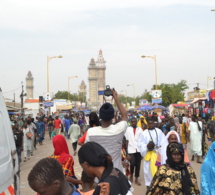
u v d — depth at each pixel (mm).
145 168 8828
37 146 23891
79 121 31078
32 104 64688
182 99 74625
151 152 8750
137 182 10477
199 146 13898
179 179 4828
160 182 4879
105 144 4762
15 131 14656
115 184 2734
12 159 4953
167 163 4961
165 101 73125
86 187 4312
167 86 74312
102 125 4875
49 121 30453
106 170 2840
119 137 4828
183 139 16609
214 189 5113
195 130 13922
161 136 8836
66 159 5254
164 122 16672
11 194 4688
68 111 70062
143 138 8836
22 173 13188
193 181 4852
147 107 48000
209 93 25578
